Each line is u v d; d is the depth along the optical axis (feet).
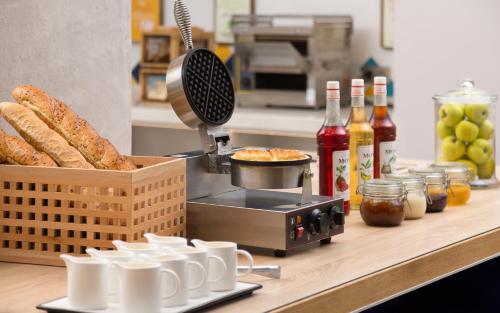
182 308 5.05
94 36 8.55
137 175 6.06
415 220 8.04
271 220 6.57
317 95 18.20
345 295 5.81
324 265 6.34
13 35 7.66
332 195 7.97
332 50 18.48
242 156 6.93
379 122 8.71
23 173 6.20
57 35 8.11
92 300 5.00
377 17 19.10
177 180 6.61
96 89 8.63
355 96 8.37
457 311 9.02
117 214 6.04
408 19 15.71
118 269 4.92
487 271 8.89
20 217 6.30
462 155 9.76
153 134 19.15
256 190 7.54
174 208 6.61
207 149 7.22
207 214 6.88
